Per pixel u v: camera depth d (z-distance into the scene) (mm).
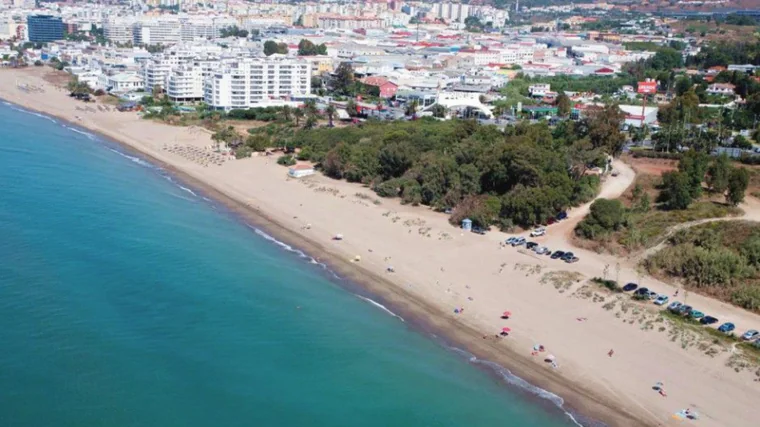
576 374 109188
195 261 149375
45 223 166000
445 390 105750
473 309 130125
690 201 169375
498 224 172375
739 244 146250
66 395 100312
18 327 116438
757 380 105688
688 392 104125
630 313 124562
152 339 116375
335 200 195375
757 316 125062
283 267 149000
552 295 133875
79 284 133875
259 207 191375
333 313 128625
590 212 166250
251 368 110000
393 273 146250
